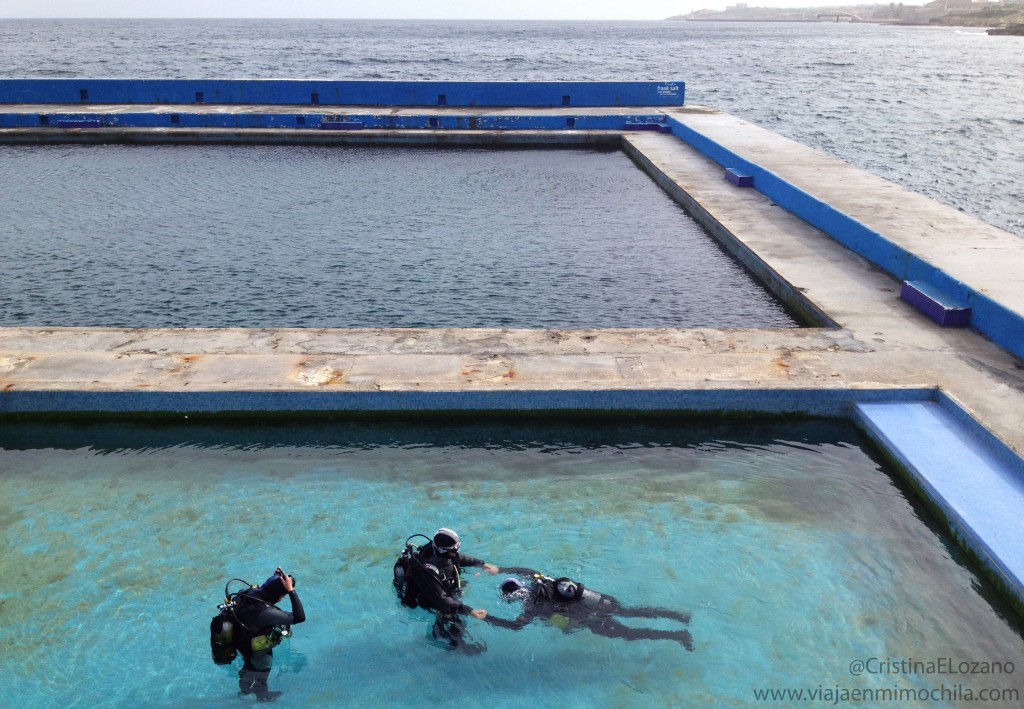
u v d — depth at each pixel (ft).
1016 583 19.99
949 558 22.27
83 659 18.45
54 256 50.52
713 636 18.98
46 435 29.04
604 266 49.32
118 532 23.35
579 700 17.16
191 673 18.07
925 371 30.76
